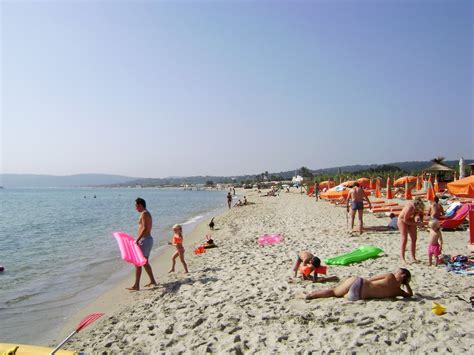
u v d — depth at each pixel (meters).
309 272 8.10
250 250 12.88
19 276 11.59
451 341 4.76
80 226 26.94
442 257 9.05
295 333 5.42
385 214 20.52
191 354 5.12
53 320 7.57
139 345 5.72
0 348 4.92
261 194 78.38
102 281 10.82
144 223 9.12
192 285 8.83
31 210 47.25
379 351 4.65
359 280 6.52
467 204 14.51
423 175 37.72
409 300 6.37
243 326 5.89
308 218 22.64
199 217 33.97
